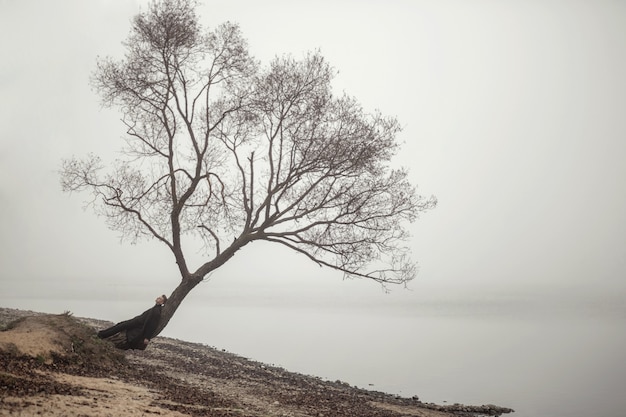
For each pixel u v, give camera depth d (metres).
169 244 24.77
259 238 25.53
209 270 24.89
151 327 22.81
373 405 22.23
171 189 25.38
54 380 15.54
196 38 26.45
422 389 31.23
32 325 19.22
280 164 26.19
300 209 25.78
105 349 20.14
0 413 11.73
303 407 19.33
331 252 25.52
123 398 15.10
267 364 37.75
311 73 26.53
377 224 25.44
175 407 15.12
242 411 16.39
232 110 26.44
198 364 26.95
